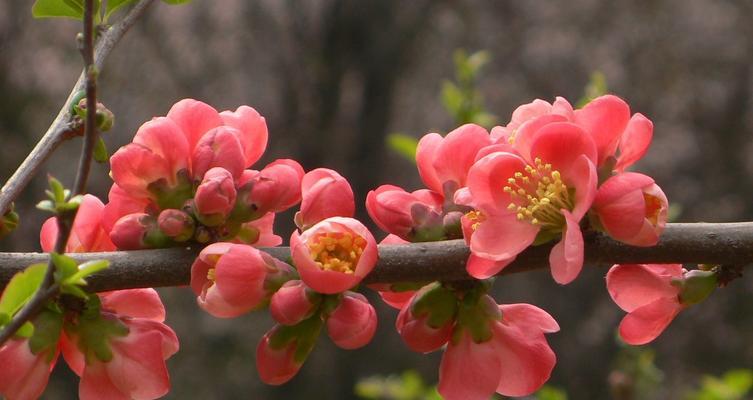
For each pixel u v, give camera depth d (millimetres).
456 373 770
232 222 761
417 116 5270
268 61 5246
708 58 5348
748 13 5398
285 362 757
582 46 5355
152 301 777
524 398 1153
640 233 739
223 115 786
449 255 750
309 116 5254
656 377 1259
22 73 4605
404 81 5301
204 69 5133
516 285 4715
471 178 747
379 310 4641
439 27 5336
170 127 766
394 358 4605
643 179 741
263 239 792
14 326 707
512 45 5340
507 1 5406
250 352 4637
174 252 755
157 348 764
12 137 4430
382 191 770
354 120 5254
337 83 5254
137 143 767
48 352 757
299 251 726
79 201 703
